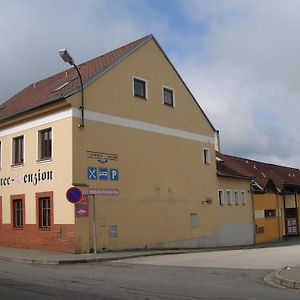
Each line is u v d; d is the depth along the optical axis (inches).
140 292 393.4
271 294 383.9
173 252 853.8
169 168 1023.0
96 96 850.1
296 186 1811.0
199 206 1122.7
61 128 813.9
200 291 398.6
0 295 377.4
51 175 824.3
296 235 1772.9
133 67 952.3
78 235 776.3
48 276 503.8
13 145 929.5
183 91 1104.2
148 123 973.8
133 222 900.0
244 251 884.0
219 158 1445.6
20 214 900.0
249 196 1402.6
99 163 837.8
